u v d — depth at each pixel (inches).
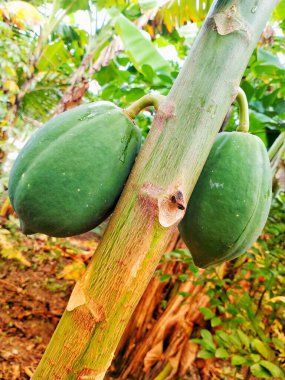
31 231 13.6
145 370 43.1
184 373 41.7
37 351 47.1
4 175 76.5
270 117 43.7
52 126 13.0
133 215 10.8
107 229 11.2
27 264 66.5
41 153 12.5
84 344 10.3
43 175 12.1
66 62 90.3
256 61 42.9
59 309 57.1
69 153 12.2
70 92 69.4
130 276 10.6
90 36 70.3
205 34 11.4
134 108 13.5
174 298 44.3
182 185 10.8
